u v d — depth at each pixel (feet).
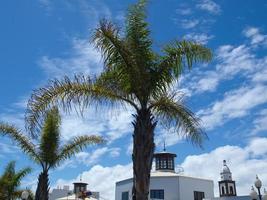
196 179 157.38
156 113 37.63
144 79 36.42
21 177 103.19
